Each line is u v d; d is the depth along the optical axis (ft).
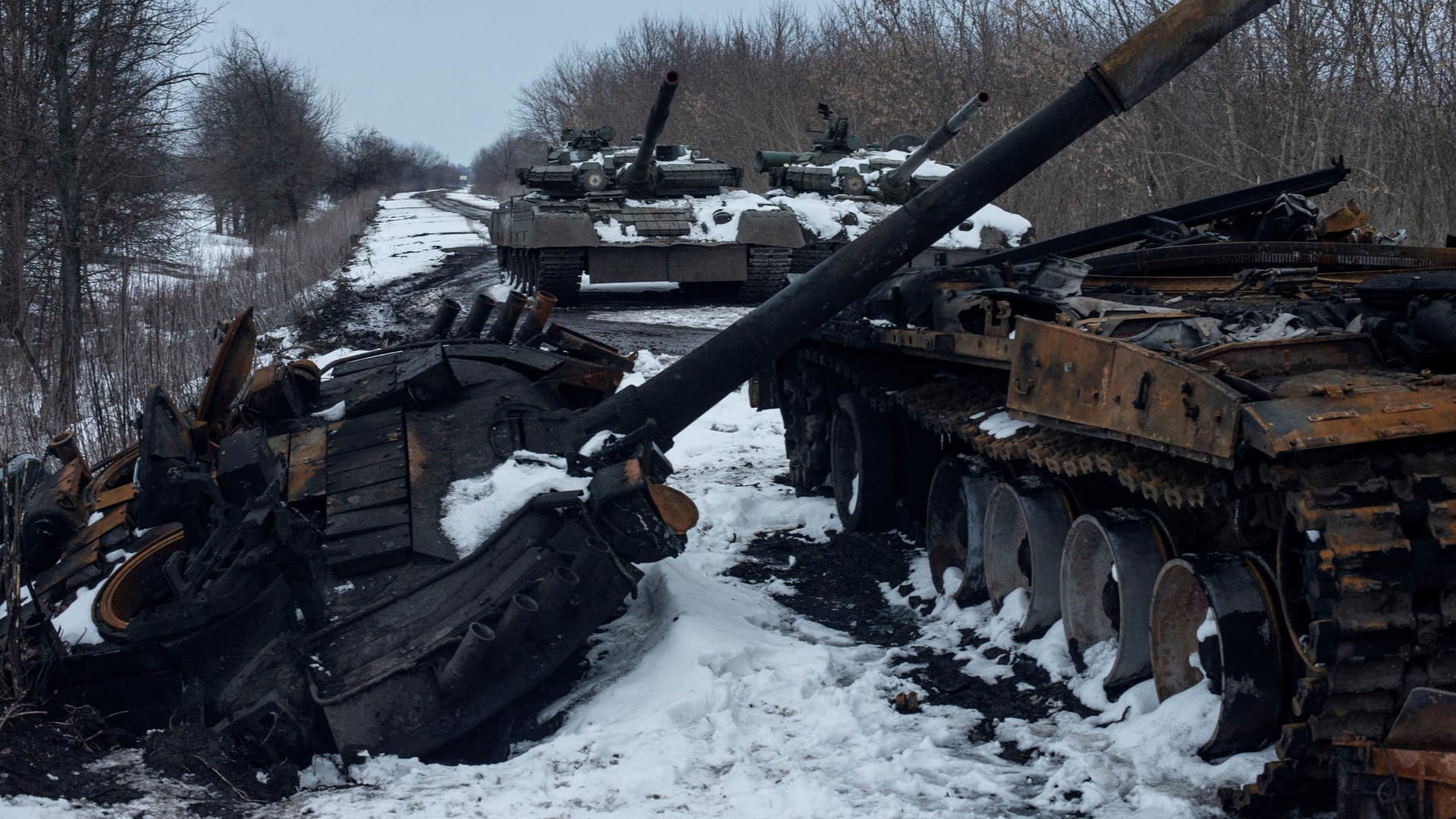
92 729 16.08
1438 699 10.92
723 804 13.66
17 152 48.34
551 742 15.84
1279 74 48.11
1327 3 45.62
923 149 57.41
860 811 13.30
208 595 16.49
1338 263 21.49
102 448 33.76
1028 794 13.88
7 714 14.96
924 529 25.26
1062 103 19.40
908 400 23.31
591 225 59.82
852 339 24.34
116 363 38.06
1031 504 18.57
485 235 119.75
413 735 15.93
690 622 19.12
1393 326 13.66
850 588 23.15
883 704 16.92
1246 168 50.08
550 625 16.49
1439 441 12.38
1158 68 18.84
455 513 18.48
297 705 16.14
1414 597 11.87
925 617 21.16
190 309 47.88
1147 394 13.82
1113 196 58.34
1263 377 13.44
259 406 21.56
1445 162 43.68
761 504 29.32
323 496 18.86
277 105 144.15
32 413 36.17
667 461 20.38
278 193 146.10
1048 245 25.43
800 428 30.68
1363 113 45.80
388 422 20.56
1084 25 57.31
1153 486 14.47
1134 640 15.80
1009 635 18.86
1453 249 20.94
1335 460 12.21
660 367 44.83
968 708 16.74
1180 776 13.79
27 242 49.73
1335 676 11.94
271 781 15.15
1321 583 11.75
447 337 25.39
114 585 17.88
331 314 63.57
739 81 108.47
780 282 64.34
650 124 52.75
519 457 19.39
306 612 17.03
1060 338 15.99
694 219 62.44
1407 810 11.24
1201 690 14.66
